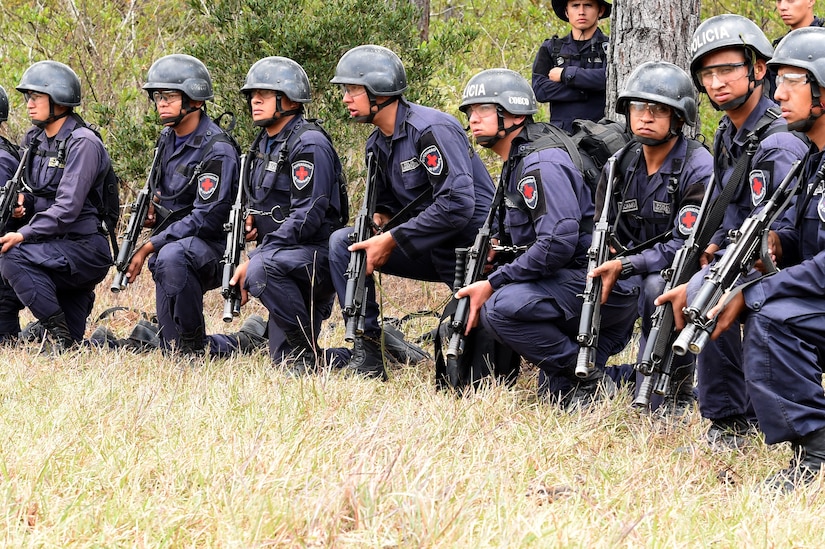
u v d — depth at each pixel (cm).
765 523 319
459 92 868
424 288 810
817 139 385
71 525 309
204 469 357
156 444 389
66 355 577
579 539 303
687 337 373
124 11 1058
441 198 518
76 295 650
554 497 358
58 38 948
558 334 495
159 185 612
